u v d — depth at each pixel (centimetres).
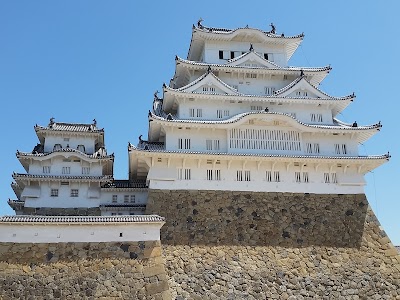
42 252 3512
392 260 4372
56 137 5266
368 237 4525
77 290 3397
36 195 4775
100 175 5009
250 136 4841
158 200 4397
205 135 4800
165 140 4756
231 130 4819
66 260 3506
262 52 5747
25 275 3403
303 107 5250
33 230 3572
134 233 3681
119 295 3416
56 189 4853
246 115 4734
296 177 4775
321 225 4550
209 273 3959
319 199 4709
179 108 4947
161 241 4138
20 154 4819
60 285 3400
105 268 3509
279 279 4047
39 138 5362
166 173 4522
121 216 3750
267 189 4647
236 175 4656
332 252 4359
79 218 3647
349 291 4084
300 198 4675
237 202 4528
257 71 5341
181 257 4038
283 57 5762
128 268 3534
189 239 4212
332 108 5362
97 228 3650
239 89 5350
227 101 5059
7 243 3500
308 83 5250
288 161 4712
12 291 3334
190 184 4528
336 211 4669
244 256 4166
